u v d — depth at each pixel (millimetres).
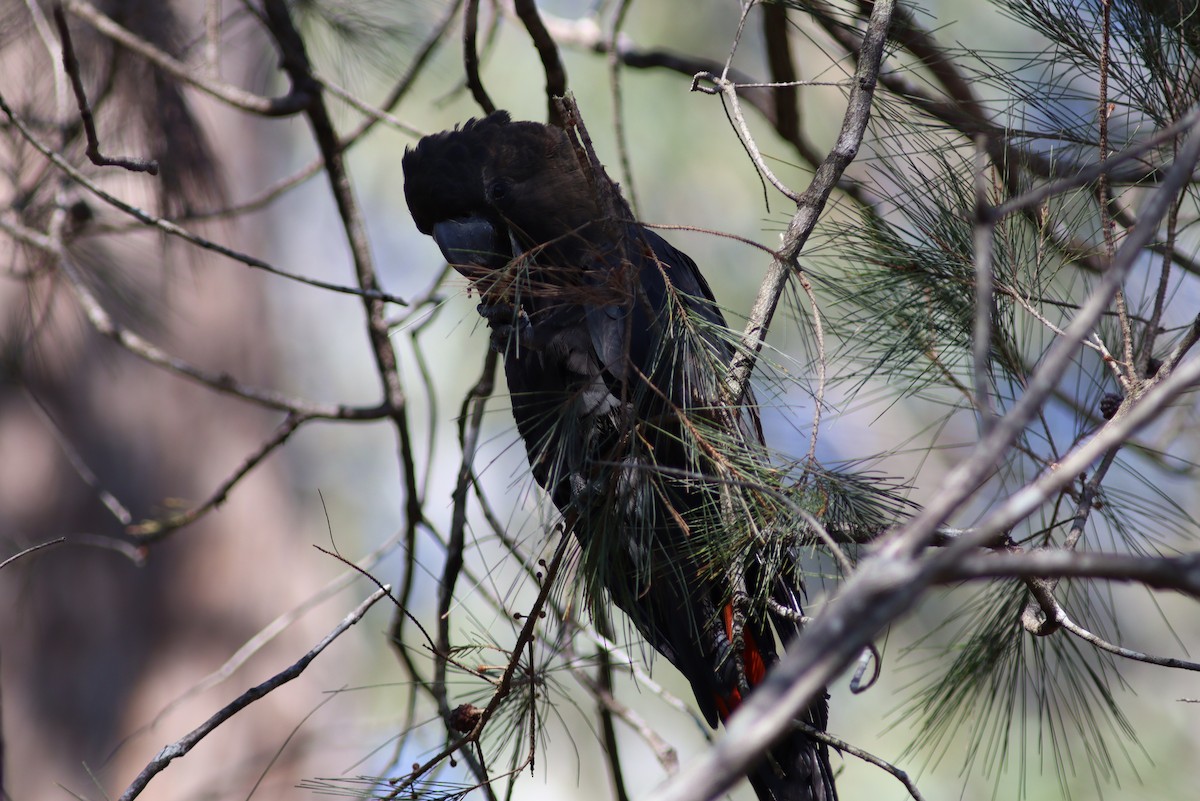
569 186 6152
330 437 14180
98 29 7430
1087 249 4805
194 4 9953
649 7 12195
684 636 5090
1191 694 11570
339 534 13805
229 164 13562
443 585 6031
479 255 6203
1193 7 4465
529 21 6145
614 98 7125
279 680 4152
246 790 11734
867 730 10984
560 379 5504
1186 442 7121
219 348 13555
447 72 11445
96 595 12672
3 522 12531
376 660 12812
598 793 11469
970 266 4605
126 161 5328
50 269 8328
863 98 4590
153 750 12234
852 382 5531
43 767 12117
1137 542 4887
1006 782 10094
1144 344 4309
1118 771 9883
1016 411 2117
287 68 7355
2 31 8062
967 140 4973
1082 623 4828
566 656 5098
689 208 12039
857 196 5668
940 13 8617
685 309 4418
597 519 4367
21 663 12375
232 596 13016
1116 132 4820
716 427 4258
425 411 12859
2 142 8562
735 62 12141
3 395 12711
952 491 2088
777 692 1945
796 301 4938
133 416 13047
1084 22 4715
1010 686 4691
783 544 4164
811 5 5199
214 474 13266
